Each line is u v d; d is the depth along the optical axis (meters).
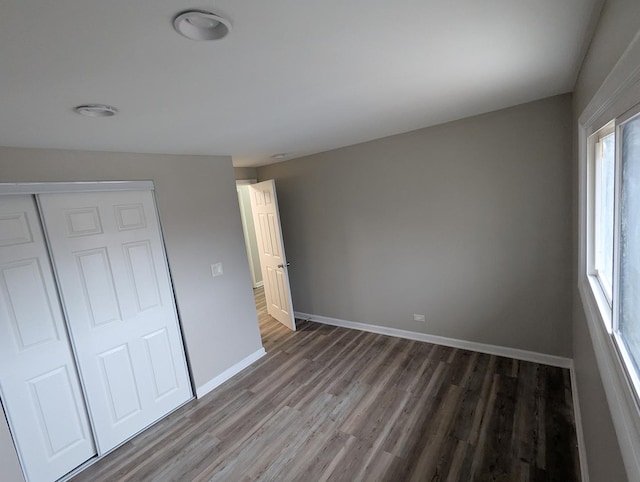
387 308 3.70
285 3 0.83
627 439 0.79
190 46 1.00
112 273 2.43
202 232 3.02
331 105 1.88
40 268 2.09
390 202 3.39
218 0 0.78
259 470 2.07
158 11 0.80
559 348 2.74
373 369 3.07
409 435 2.21
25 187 1.99
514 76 1.74
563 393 2.43
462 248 3.04
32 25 0.79
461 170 2.91
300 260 4.36
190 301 2.92
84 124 1.66
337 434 2.30
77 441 2.26
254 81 1.37
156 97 1.41
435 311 3.34
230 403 2.82
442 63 1.42
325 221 3.96
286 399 2.78
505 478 1.82
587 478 1.64
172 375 2.80
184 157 2.88
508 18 1.06
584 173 1.79
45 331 2.11
